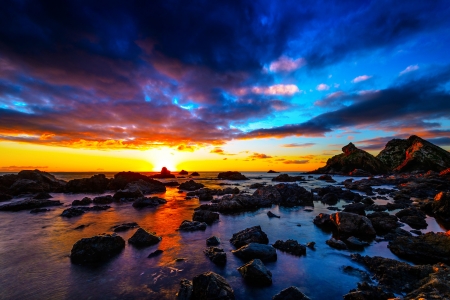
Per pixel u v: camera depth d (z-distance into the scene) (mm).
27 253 14031
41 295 9375
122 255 13672
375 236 17406
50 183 54844
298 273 11281
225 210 28406
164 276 11016
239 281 10453
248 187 61656
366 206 28359
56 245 15492
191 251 14398
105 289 9820
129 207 31828
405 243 13953
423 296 7730
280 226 20797
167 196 45281
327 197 36812
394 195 39250
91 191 52469
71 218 24219
